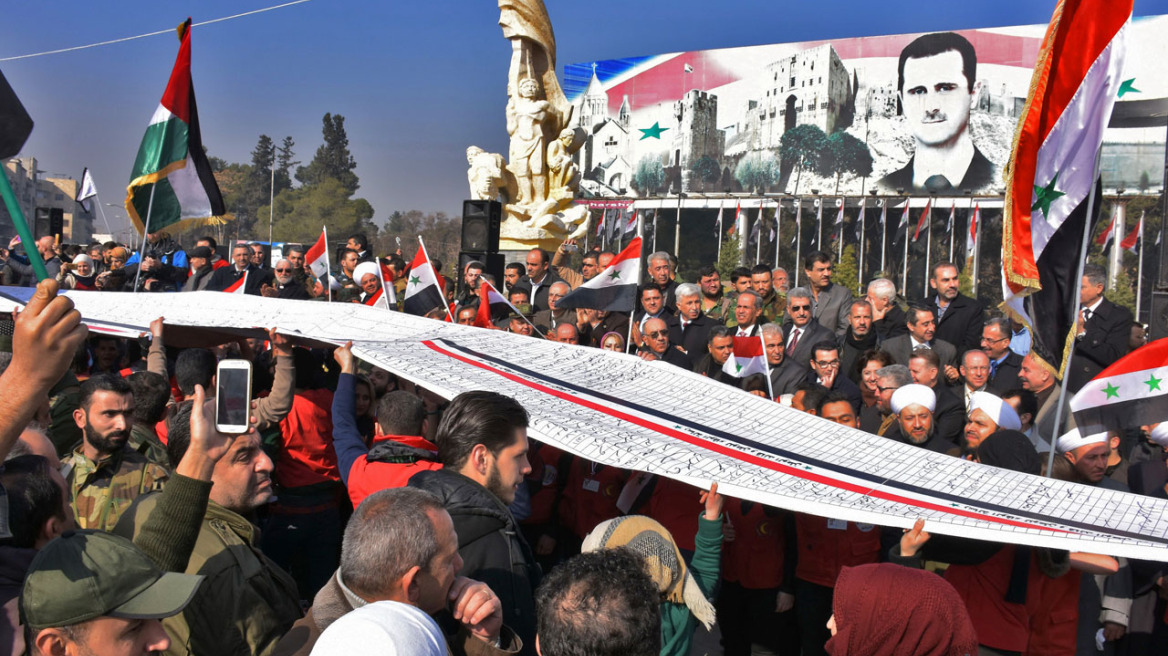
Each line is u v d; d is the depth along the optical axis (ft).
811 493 12.09
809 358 27.96
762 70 238.68
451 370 15.71
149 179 23.98
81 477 13.70
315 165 306.96
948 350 26.43
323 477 19.61
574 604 7.46
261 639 10.16
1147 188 191.42
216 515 10.63
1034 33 209.97
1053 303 16.93
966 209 217.77
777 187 236.63
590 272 40.24
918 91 220.84
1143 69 185.78
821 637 17.08
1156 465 18.51
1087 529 11.00
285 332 17.08
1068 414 21.13
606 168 254.27
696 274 248.52
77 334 6.81
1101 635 17.61
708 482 12.40
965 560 13.23
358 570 8.18
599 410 14.76
